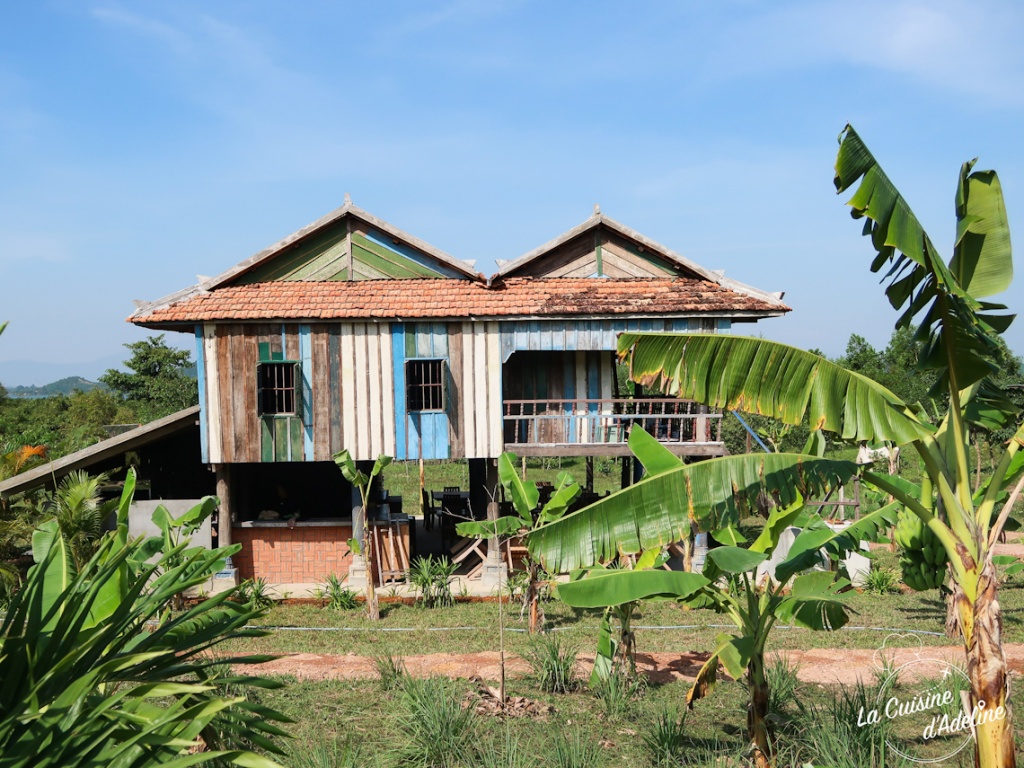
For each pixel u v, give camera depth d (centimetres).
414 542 2275
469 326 1823
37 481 1791
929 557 840
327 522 1928
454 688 1042
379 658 1255
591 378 1952
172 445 2153
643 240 1903
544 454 1850
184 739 393
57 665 393
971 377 672
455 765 884
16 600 420
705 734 992
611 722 1030
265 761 405
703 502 685
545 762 878
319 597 1814
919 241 630
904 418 665
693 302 1800
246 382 1808
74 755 371
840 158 621
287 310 1788
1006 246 719
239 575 1923
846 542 858
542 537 696
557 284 1900
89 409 5059
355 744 930
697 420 1848
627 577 741
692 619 1622
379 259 1927
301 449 1817
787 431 2862
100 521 1471
